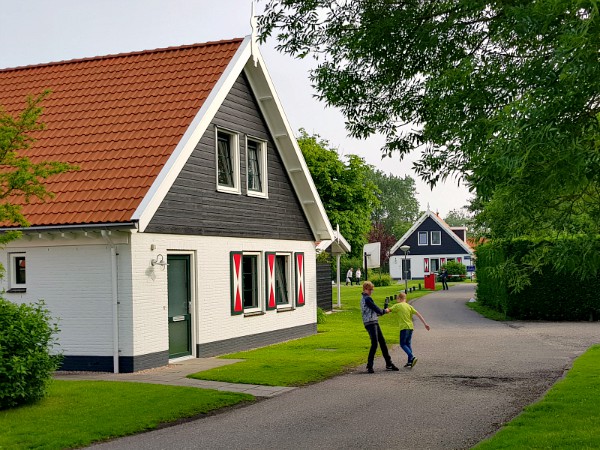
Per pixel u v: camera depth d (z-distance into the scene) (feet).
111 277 47.32
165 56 62.28
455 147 26.07
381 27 27.45
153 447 27.96
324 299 108.37
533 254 25.59
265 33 30.42
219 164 58.70
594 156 17.87
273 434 29.86
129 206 46.55
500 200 22.82
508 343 63.36
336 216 138.41
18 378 33.71
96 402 35.37
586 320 87.76
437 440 28.30
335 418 32.81
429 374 45.83
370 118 32.71
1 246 49.98
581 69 17.85
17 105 60.59
